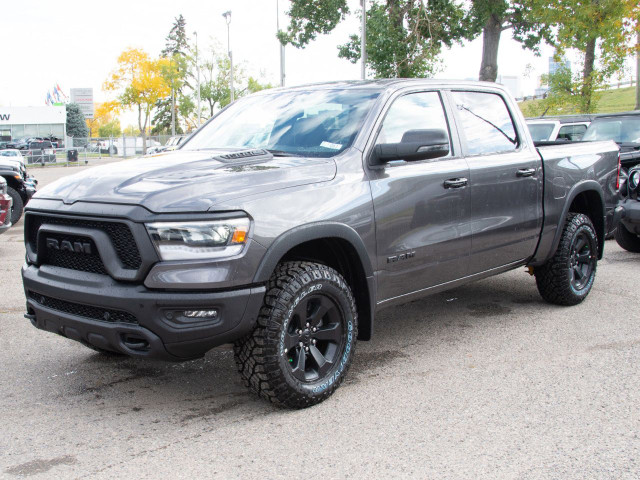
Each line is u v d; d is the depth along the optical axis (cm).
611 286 666
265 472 297
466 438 330
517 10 2875
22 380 420
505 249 504
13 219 1139
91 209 336
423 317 563
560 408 366
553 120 1266
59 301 358
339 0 2781
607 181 611
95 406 377
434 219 436
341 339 383
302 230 351
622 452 313
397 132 429
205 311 325
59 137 5444
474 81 513
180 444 327
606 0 2105
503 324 537
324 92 463
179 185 338
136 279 324
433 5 2598
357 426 345
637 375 416
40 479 293
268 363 345
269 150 423
